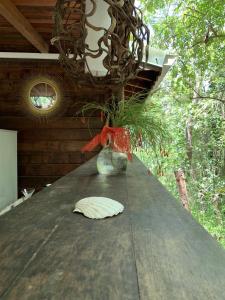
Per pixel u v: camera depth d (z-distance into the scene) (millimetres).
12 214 760
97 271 424
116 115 1444
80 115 3830
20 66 3791
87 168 1755
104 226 651
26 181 3836
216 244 527
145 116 1453
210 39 4746
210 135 7301
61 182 1261
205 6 4738
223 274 409
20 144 3838
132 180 1306
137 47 1157
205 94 6832
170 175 4633
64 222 688
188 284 381
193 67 5617
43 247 527
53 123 3844
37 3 2430
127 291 365
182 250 500
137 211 775
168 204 851
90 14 1043
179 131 7297
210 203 6766
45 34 3260
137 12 1120
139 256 478
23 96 3801
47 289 374
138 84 3633
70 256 483
